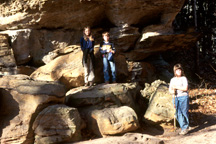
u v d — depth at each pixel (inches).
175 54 477.4
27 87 170.4
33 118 158.6
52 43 302.5
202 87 370.0
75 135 165.9
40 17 284.8
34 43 296.5
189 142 154.1
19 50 288.5
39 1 271.4
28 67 286.4
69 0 277.0
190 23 488.7
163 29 313.7
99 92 210.8
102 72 273.0
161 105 213.8
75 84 258.2
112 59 253.0
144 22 329.1
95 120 185.2
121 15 300.5
